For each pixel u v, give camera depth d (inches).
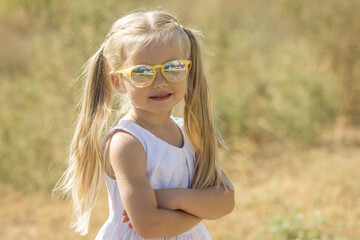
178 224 106.0
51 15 408.8
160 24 105.9
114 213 112.0
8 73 544.4
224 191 114.4
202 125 118.8
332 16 462.6
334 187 307.7
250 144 409.4
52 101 382.3
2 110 394.3
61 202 313.7
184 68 105.0
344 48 466.6
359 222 254.2
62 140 345.1
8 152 345.1
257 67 477.7
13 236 265.6
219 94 409.4
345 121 467.5
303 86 459.5
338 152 390.3
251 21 560.4
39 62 411.8
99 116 113.7
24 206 307.0
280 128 425.7
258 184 334.0
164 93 104.4
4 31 643.5
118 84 110.3
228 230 257.6
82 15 387.9
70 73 378.6
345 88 473.7
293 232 237.3
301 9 471.2
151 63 102.4
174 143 114.3
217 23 486.9
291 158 383.6
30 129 361.1
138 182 102.6
